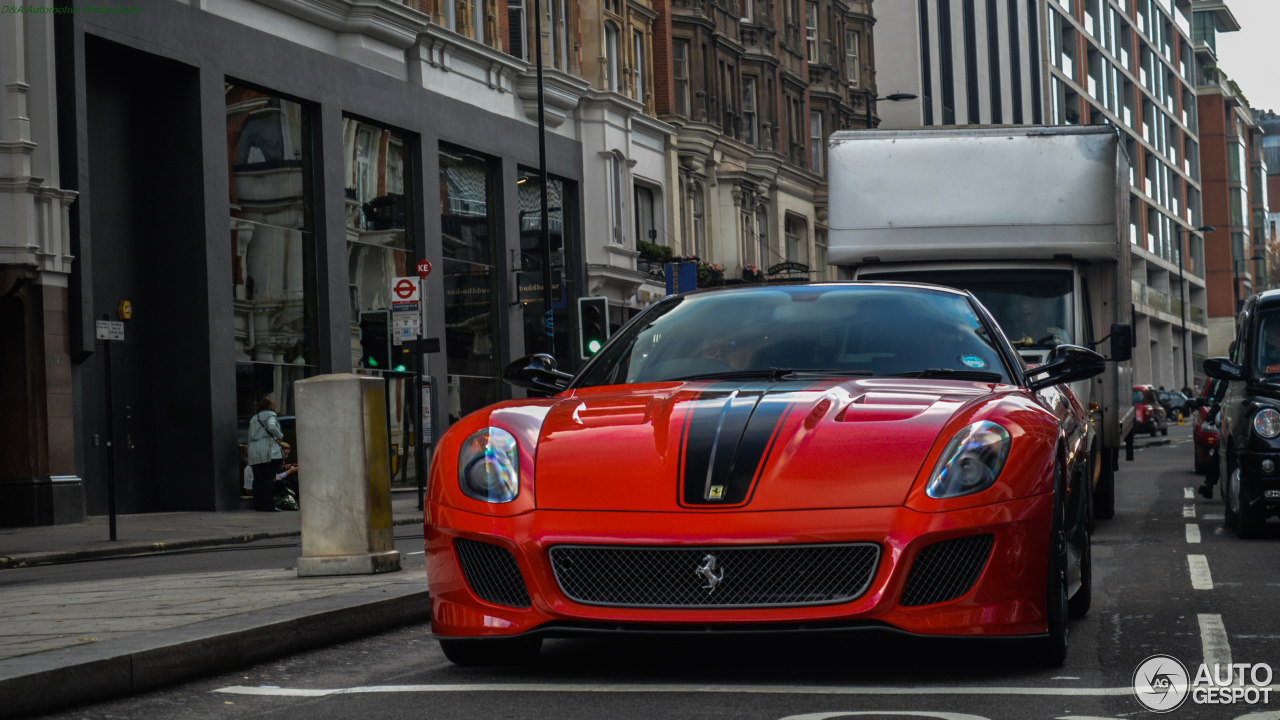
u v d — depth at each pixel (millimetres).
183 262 22266
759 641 6199
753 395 5641
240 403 23344
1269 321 11992
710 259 41469
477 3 31328
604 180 35156
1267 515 11156
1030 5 75875
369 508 8359
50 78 19469
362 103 26641
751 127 44938
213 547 16281
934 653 5812
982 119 69125
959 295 6773
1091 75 84812
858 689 5059
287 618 6281
